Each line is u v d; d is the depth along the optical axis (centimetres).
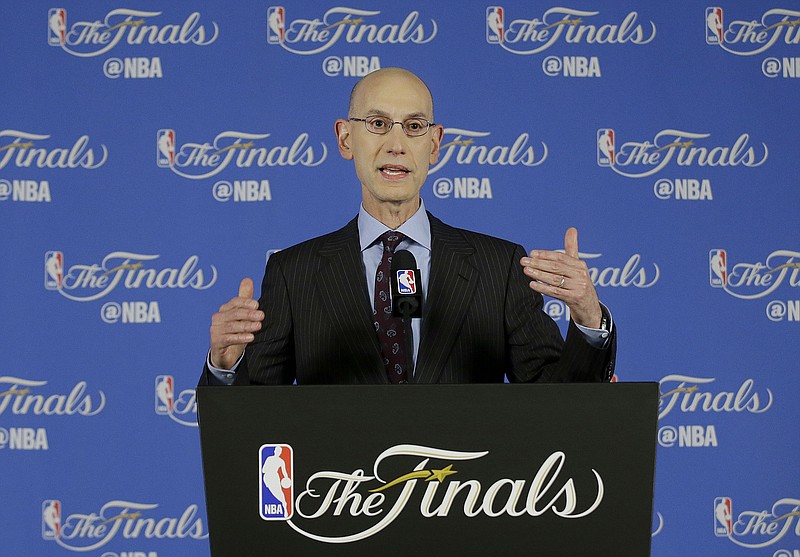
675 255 607
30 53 604
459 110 609
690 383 601
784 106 616
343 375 347
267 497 235
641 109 613
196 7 609
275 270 371
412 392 237
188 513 588
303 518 235
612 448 237
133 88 605
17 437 587
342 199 606
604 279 605
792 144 614
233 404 237
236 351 289
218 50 609
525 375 354
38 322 593
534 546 236
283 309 362
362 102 360
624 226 608
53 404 589
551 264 283
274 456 236
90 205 599
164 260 599
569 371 298
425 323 349
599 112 612
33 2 605
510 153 609
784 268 608
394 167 355
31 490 585
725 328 604
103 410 590
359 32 612
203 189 603
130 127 603
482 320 353
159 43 607
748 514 594
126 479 588
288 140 607
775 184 612
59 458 587
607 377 300
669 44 616
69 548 583
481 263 362
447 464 236
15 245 595
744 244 609
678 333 603
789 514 595
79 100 603
